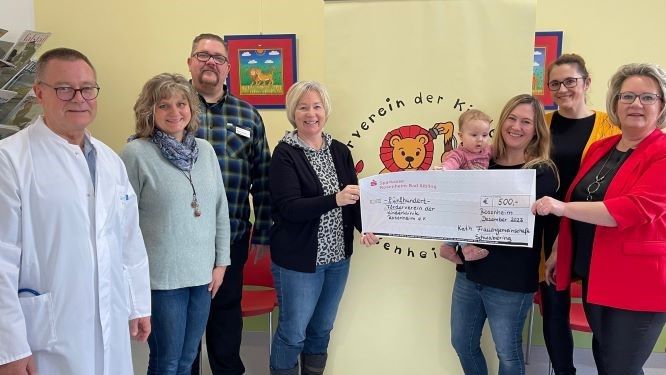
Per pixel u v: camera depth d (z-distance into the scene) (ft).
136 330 5.14
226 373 7.22
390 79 6.54
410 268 6.87
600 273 5.14
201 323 5.89
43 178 4.18
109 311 4.66
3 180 3.98
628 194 4.85
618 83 5.16
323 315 6.57
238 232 6.92
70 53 4.28
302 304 6.12
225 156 6.73
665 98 4.85
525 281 5.54
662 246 4.86
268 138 9.71
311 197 5.86
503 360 5.92
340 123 6.68
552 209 5.09
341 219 6.25
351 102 6.63
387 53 6.49
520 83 6.35
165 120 5.32
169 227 5.30
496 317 5.80
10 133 6.99
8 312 3.89
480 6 6.28
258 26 9.39
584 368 9.04
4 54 6.98
